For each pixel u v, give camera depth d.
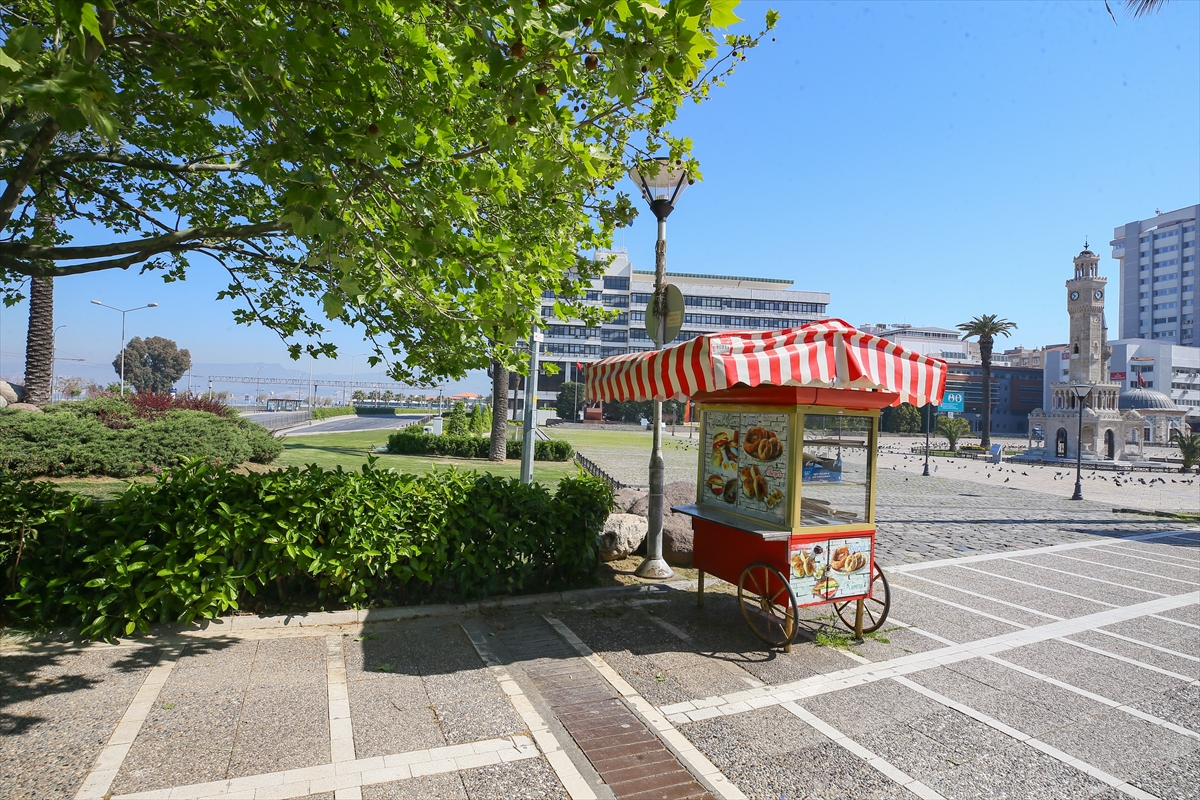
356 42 3.79
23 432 11.73
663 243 8.27
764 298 113.38
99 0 2.61
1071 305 52.00
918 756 3.87
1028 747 4.03
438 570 6.18
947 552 10.61
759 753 3.84
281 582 5.77
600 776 3.53
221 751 3.57
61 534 5.14
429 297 5.09
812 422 5.56
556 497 7.16
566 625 6.03
